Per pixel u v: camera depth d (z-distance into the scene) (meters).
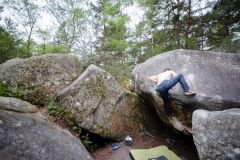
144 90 4.25
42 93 4.32
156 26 9.59
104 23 8.48
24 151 2.02
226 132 2.20
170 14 8.86
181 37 9.81
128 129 4.78
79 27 9.41
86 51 7.84
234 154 2.05
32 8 9.48
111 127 4.45
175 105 3.75
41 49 11.18
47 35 10.91
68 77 4.91
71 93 3.98
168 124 4.35
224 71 3.84
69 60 5.07
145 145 4.61
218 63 4.12
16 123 2.48
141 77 4.44
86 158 2.72
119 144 4.50
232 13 7.96
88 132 4.16
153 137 5.01
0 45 7.16
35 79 4.31
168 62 4.50
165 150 4.15
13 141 2.07
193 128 2.74
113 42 7.72
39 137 2.46
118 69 7.41
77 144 3.01
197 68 4.02
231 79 3.61
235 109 2.64
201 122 2.57
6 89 3.87
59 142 2.65
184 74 3.94
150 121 5.35
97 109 4.31
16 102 3.16
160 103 4.00
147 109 5.48
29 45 10.38
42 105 4.22
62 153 2.42
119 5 7.88
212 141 2.31
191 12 8.08
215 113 2.48
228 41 6.54
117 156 4.05
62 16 9.54
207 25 8.84
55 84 4.59
